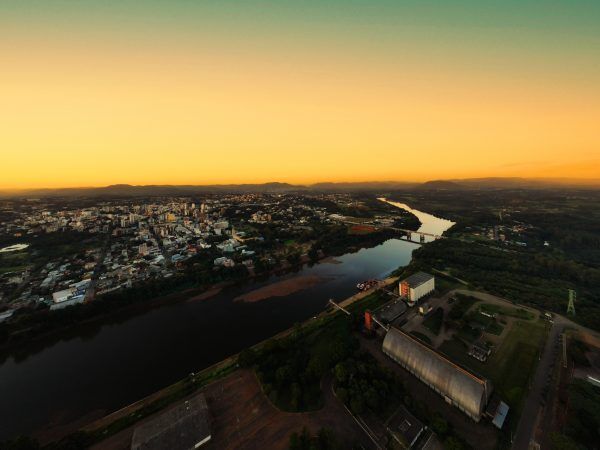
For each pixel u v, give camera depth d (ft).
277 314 558.15
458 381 303.27
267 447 264.72
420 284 547.90
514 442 262.26
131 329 526.16
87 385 375.86
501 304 531.09
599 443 252.42
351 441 266.98
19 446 254.88
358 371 353.31
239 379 358.02
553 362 368.27
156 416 308.40
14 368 423.64
